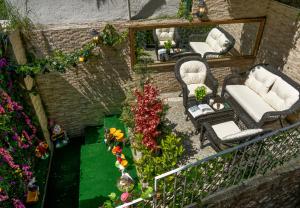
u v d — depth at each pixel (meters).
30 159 6.95
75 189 7.25
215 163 4.78
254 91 7.50
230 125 6.33
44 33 6.59
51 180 7.47
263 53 8.24
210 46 8.70
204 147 6.57
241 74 7.66
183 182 4.80
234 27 8.56
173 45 8.16
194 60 7.59
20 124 6.41
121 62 7.59
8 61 6.04
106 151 7.45
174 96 8.57
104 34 6.79
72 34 6.73
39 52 6.85
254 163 5.06
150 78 7.87
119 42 7.04
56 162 8.02
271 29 7.67
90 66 7.46
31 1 6.19
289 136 5.21
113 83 7.96
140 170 5.68
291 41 6.95
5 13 6.24
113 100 8.31
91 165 7.00
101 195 6.19
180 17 7.18
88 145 7.66
